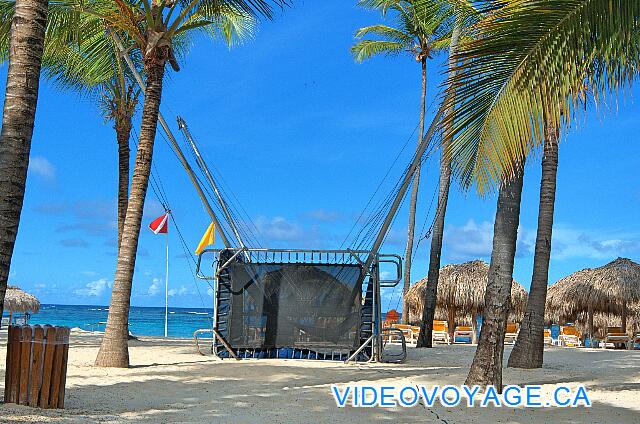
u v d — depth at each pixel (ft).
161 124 52.24
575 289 79.87
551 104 23.32
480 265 83.30
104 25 47.42
